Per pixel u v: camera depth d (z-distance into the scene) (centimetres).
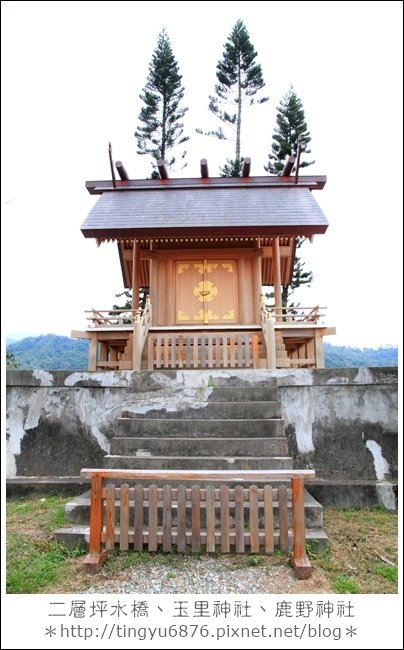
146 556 446
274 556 451
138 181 1366
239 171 2489
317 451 695
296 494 432
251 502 433
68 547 479
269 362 892
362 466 683
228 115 2552
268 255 1327
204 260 1220
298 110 2373
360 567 444
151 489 444
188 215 1153
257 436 614
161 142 2488
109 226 1091
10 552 471
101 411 750
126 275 1525
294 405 718
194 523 436
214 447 588
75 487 666
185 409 666
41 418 748
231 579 414
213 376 740
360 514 585
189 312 1198
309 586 404
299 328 1084
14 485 671
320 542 469
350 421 705
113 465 573
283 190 1309
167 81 2442
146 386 732
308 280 2414
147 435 628
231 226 1074
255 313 1185
